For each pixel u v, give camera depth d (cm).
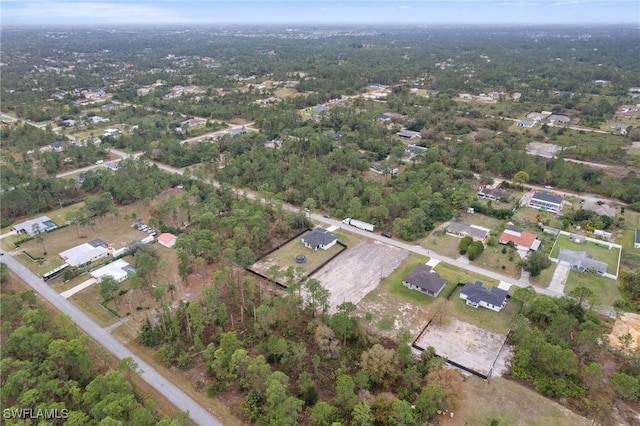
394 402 5366
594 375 5772
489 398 5822
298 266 9056
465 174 13688
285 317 7412
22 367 5859
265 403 5659
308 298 7925
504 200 12062
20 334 6247
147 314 7631
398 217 11075
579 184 12694
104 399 5144
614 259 9206
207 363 6341
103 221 11238
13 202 11331
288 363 6369
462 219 11181
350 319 6756
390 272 8831
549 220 10925
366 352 6231
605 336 6700
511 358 6562
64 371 6169
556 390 5856
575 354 6431
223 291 8256
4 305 7125
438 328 7219
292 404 5088
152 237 10294
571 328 6594
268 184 12719
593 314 7200
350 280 8569
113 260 9306
